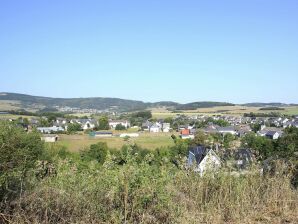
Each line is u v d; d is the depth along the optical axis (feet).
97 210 16.16
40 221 15.23
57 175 17.02
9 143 15.44
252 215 19.22
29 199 15.44
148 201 16.63
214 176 21.43
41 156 18.20
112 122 334.24
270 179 21.83
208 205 19.19
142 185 16.56
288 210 20.03
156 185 16.88
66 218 15.62
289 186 21.90
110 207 16.49
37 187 15.88
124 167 16.92
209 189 20.72
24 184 15.62
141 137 214.07
